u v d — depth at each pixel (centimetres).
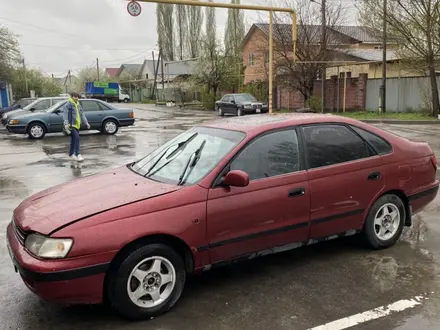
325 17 2684
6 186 829
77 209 337
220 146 403
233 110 2819
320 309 350
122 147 1363
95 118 1705
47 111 1677
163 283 347
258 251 389
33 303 370
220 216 363
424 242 496
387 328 321
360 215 449
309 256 461
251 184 379
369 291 379
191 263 359
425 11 2016
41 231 320
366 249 476
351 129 451
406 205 488
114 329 327
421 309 347
